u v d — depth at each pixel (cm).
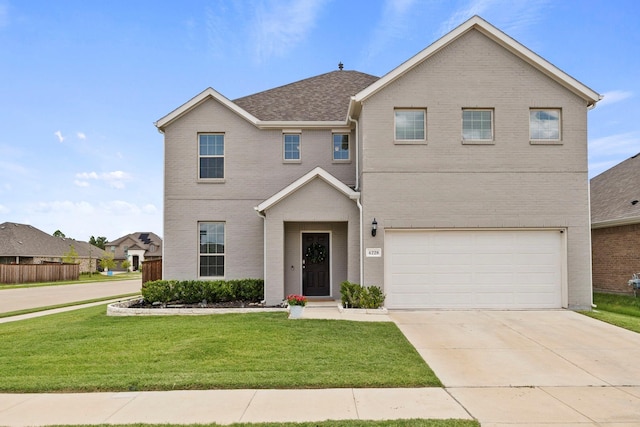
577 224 1309
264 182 1598
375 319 1135
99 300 2073
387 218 1309
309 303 1416
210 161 1606
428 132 1322
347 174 1591
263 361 776
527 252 1316
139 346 893
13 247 4731
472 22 1316
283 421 531
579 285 1300
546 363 789
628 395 635
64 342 952
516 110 1326
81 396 626
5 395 632
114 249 7831
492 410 570
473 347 888
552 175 1317
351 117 1495
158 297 1393
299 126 1588
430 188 1314
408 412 561
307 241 1541
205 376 693
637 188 1764
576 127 1326
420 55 1320
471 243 1319
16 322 1340
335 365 752
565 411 570
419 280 1311
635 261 1577
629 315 1257
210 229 1603
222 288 1417
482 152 1319
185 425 521
